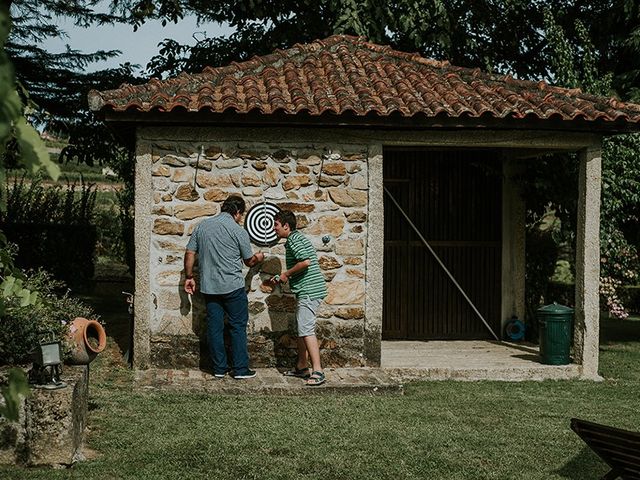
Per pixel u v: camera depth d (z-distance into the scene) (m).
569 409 7.66
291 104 8.58
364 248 8.95
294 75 9.59
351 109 8.32
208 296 8.27
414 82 9.64
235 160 8.77
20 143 1.79
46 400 5.48
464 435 6.64
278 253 8.83
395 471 5.74
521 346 10.80
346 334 8.95
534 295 11.60
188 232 8.72
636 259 12.05
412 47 15.04
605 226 11.04
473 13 14.98
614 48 13.50
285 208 8.83
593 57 13.09
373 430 6.69
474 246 11.38
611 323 15.38
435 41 14.10
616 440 4.68
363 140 8.91
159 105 8.12
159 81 8.92
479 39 15.49
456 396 8.06
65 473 5.41
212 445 6.13
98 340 7.05
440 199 11.34
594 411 7.61
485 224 11.40
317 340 8.90
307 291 8.09
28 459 5.52
